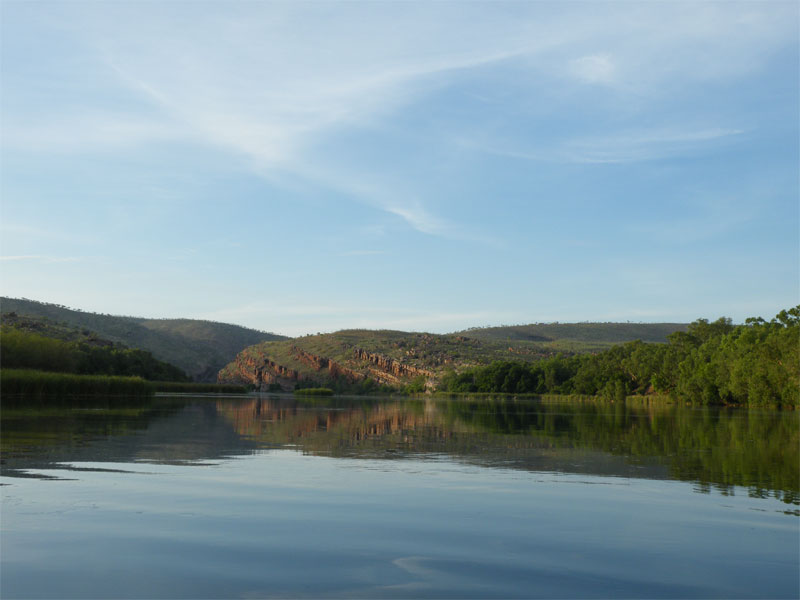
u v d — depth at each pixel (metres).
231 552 7.84
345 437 24.03
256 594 6.48
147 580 6.81
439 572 7.27
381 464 15.59
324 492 11.63
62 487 11.55
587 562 7.72
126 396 78.19
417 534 8.84
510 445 21.31
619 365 143.50
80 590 6.48
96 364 139.50
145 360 168.12
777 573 7.41
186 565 7.32
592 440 24.05
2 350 94.94
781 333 84.50
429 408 68.62
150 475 13.09
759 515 10.27
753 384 84.62
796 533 9.15
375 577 7.06
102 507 10.02
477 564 7.59
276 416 40.88
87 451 16.89
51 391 67.56
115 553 7.70
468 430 29.27
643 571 7.42
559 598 6.52
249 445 19.84
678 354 127.38
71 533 8.51
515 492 11.96
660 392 130.25
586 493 11.95
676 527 9.43
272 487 12.04
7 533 8.46
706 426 35.81
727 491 12.38
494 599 6.47
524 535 8.88
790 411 73.69
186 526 8.98
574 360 171.75
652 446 21.73
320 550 8.01
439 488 12.24
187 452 17.41
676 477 14.16
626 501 11.26
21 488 11.39
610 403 111.56
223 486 12.03
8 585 6.58
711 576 7.28
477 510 10.37
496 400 131.75
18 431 22.77
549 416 48.06
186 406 54.44
